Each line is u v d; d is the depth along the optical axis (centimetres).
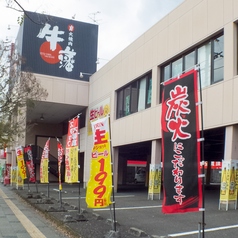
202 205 520
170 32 1499
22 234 816
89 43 2572
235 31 1137
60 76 2436
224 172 1108
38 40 2414
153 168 1545
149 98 1681
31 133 3047
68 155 1025
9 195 1856
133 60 1833
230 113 1112
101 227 840
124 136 1873
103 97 2209
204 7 1287
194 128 537
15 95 1593
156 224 873
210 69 1259
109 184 745
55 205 1273
